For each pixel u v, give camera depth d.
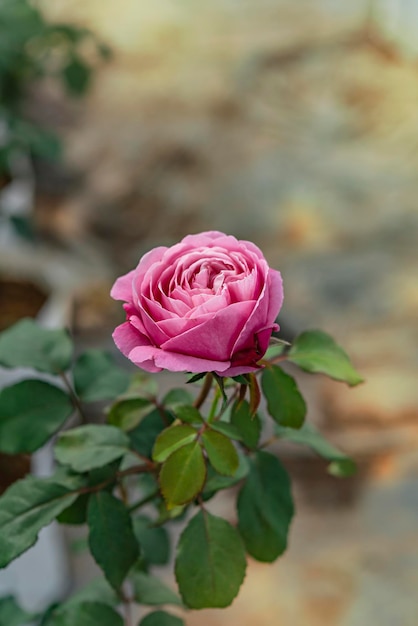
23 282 1.56
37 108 2.39
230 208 2.04
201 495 0.76
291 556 1.29
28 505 0.76
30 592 1.17
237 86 2.52
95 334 1.66
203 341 0.68
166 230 1.97
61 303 1.54
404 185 2.12
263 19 2.92
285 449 1.45
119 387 0.84
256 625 1.20
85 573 1.27
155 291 0.70
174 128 2.33
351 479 1.41
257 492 0.78
